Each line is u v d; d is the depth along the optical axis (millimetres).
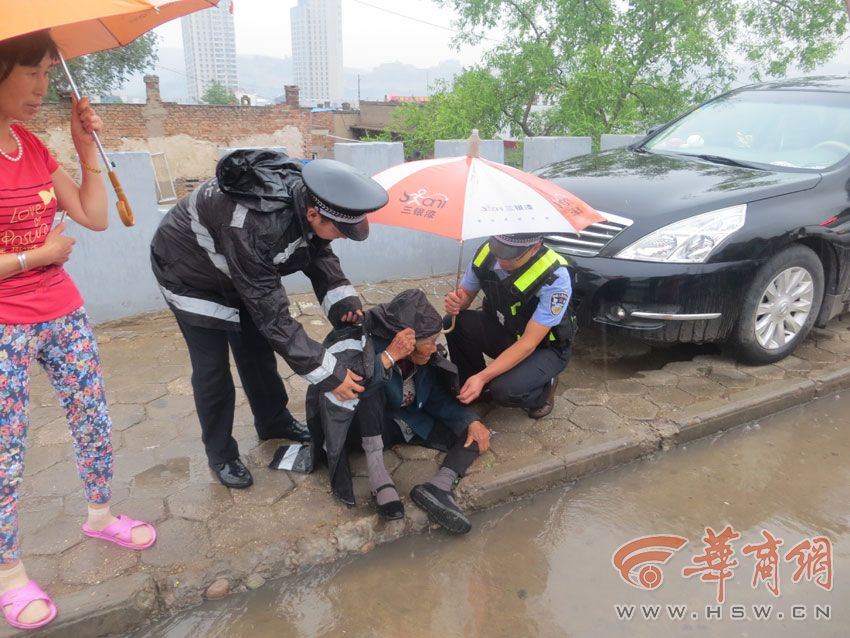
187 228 2270
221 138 20812
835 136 4172
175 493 2674
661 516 2793
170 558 2330
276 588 2354
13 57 1622
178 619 2223
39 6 1528
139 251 4328
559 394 3557
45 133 15828
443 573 2463
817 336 4344
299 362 2258
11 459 1924
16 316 1836
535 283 2801
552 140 5738
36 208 1818
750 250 3512
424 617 2264
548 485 2932
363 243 5035
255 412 2945
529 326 2891
